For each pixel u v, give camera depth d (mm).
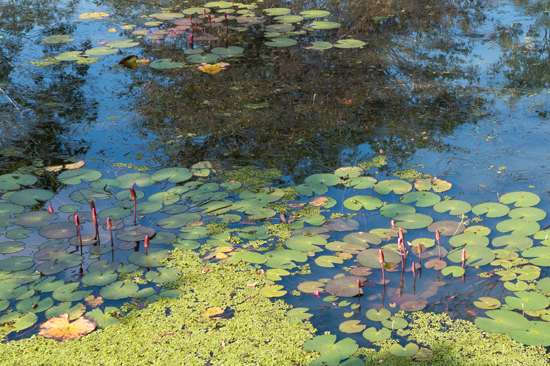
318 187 4273
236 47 7516
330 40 7848
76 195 4117
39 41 7859
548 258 3338
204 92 6160
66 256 3406
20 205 3951
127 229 3701
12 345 2762
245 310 3043
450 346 2738
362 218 3887
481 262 3354
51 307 3025
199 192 4203
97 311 3014
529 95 5895
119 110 5707
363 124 5375
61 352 2723
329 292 3117
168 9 9562
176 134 5203
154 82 6438
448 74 6539
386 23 8570
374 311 2988
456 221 3809
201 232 3730
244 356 2707
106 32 8258
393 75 6566
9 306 3041
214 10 9414
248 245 3617
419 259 3271
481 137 5043
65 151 4848
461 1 9703
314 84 6336
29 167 4555
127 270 3342
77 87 6281
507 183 4254
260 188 4297
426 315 2975
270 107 5766
